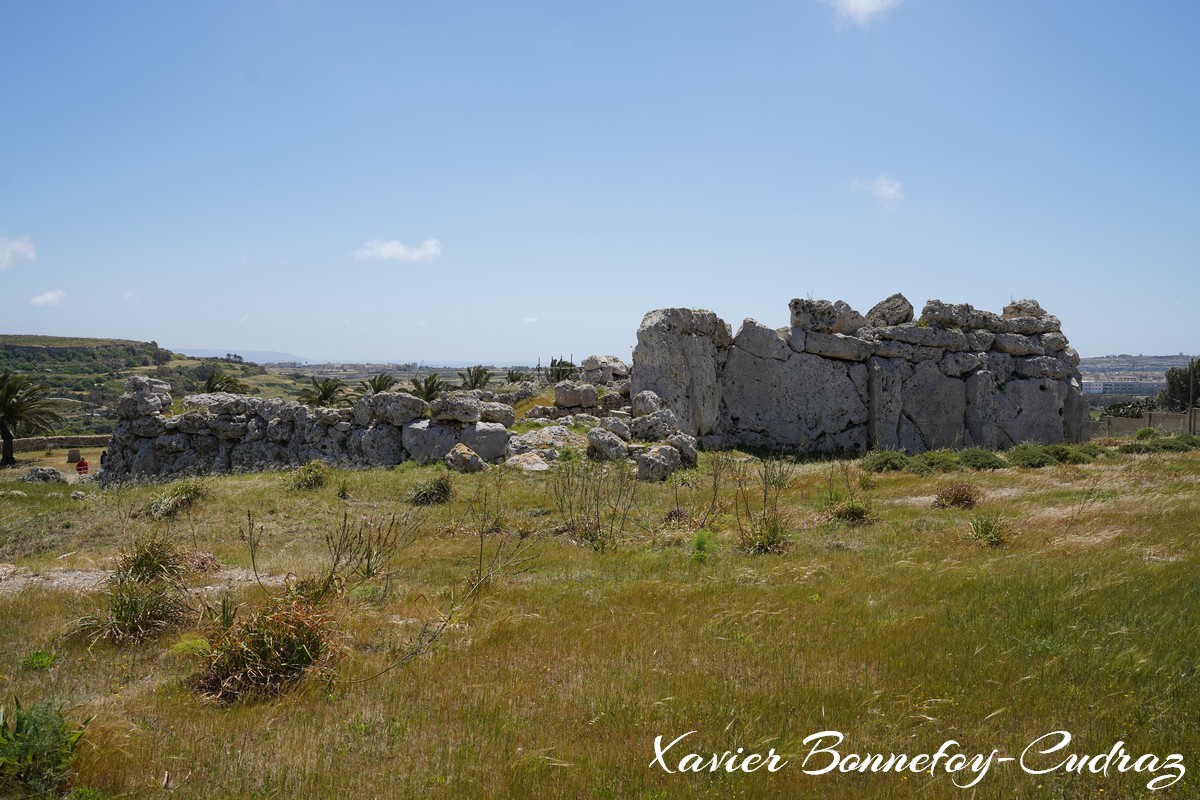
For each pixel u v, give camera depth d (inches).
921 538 563.2
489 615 394.0
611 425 1032.2
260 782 232.4
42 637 365.1
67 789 229.5
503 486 805.2
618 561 521.3
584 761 240.2
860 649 329.7
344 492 780.0
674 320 1213.1
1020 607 373.7
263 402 1088.2
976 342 1359.5
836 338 1269.7
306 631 322.7
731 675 307.6
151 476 1021.8
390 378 1811.0
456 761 241.0
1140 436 1395.2
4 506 756.6
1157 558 470.6
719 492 804.0
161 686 304.0
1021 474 899.4
